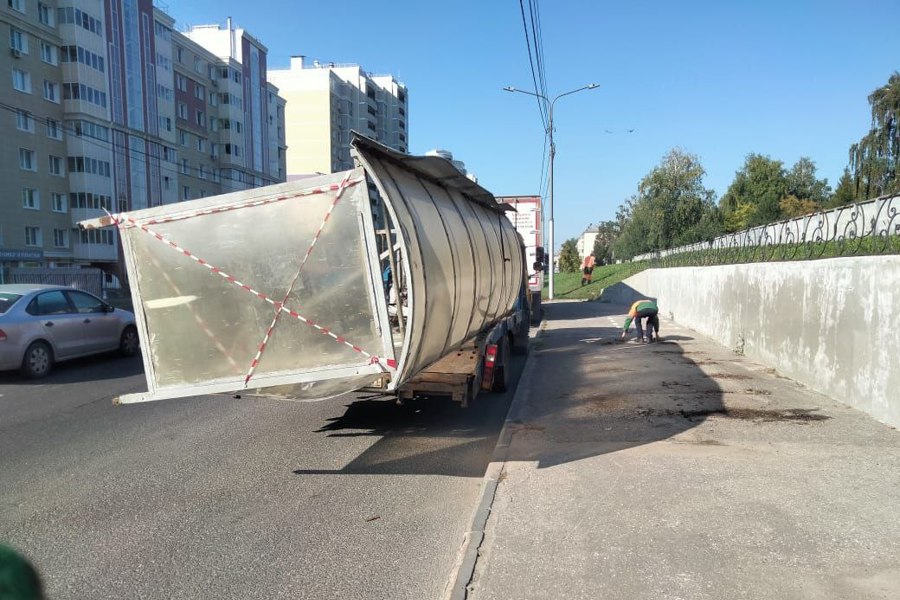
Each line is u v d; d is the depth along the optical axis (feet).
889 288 20.99
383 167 17.33
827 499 14.53
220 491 16.94
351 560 12.80
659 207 139.33
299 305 16.44
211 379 17.33
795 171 216.74
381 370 16.03
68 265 148.05
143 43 167.22
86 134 148.25
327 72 291.38
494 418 25.16
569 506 14.60
